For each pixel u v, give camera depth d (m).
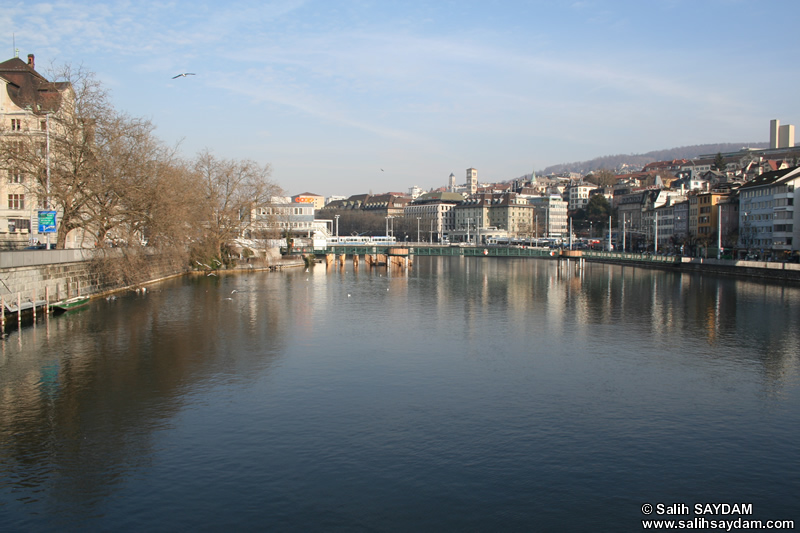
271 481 21.91
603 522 19.53
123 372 35.91
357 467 23.08
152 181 73.25
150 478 22.05
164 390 32.38
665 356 42.00
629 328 53.44
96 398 30.94
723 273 115.62
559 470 23.06
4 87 76.62
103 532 18.70
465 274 124.12
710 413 29.73
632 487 21.86
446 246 190.25
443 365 38.75
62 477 22.09
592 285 96.94
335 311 62.41
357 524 19.20
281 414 28.81
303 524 19.19
